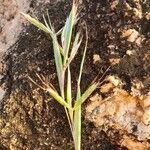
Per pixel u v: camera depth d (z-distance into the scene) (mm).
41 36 179
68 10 180
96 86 158
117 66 164
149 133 157
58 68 160
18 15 190
